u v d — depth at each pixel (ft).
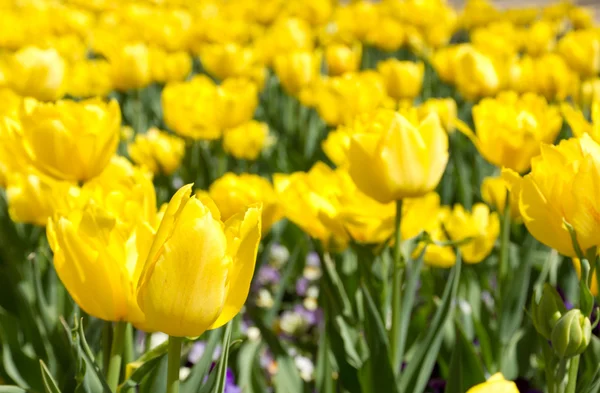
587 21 13.08
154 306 2.38
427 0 11.20
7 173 4.40
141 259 2.53
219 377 2.73
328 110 5.73
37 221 3.87
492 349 3.88
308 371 4.78
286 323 5.41
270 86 9.20
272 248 6.61
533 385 4.21
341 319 3.49
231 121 5.45
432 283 4.44
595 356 3.40
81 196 2.99
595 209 2.65
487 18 12.58
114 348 2.72
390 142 3.10
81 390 2.72
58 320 3.84
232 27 10.14
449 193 6.12
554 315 2.74
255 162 7.23
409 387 3.34
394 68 6.89
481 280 4.58
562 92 6.53
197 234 2.33
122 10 10.94
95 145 3.40
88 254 2.52
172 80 8.03
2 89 5.17
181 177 6.35
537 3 24.17
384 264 3.53
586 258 2.71
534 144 3.68
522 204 2.75
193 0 12.96
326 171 3.50
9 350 3.76
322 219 3.39
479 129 3.77
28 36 8.54
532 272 4.49
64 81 5.56
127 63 7.20
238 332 3.62
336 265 3.90
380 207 3.39
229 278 2.40
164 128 8.57
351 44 10.44
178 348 2.49
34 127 3.39
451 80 8.02
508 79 6.63
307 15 11.46
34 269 3.83
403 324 3.44
